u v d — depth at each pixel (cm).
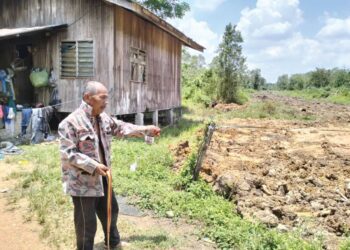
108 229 417
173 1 2969
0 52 1355
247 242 472
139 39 1461
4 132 1155
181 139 1224
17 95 1379
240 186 667
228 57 3183
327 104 3797
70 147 375
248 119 2122
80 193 386
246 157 1035
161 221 561
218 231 506
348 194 717
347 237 505
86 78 1281
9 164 869
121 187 680
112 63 1251
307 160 1023
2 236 504
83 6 1276
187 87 3175
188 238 502
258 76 8656
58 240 486
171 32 1584
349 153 1162
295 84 8100
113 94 1256
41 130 1166
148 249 459
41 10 1334
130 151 948
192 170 714
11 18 1375
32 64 1377
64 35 1298
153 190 661
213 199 634
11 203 620
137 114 1466
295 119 2208
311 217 577
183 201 615
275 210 578
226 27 3198
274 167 894
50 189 664
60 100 1309
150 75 1590
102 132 402
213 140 1266
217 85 3197
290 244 457
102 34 1259
